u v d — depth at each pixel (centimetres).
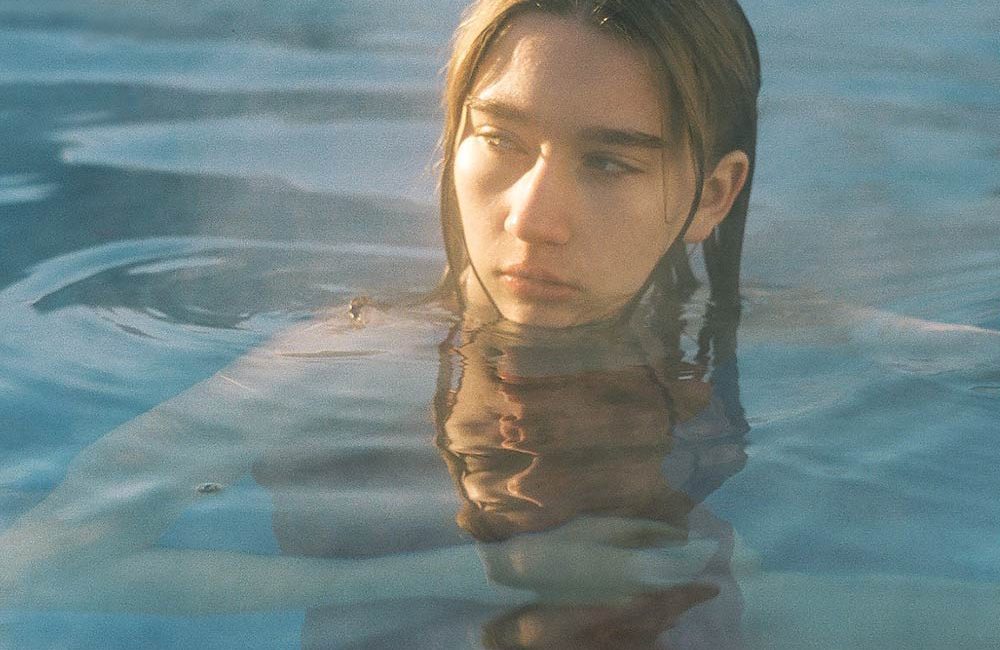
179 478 183
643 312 238
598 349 218
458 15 534
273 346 231
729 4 226
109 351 232
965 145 381
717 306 245
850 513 172
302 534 167
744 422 198
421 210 321
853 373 219
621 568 157
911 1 573
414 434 191
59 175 343
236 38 493
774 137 387
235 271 277
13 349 232
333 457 186
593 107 202
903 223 320
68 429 202
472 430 192
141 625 152
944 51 487
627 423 194
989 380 217
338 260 284
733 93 224
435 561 159
